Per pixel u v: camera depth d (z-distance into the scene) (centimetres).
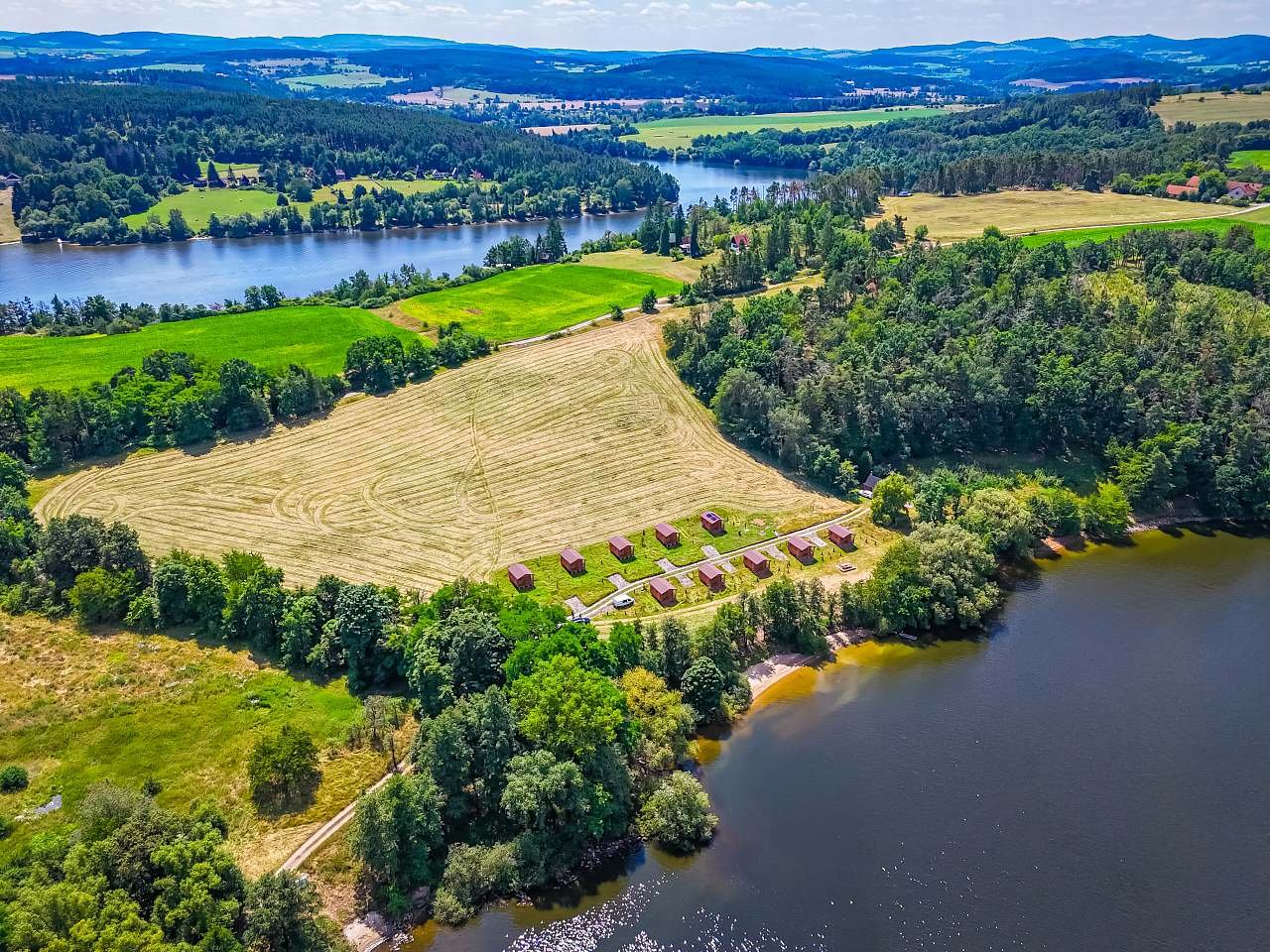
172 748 8519
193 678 9519
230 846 7469
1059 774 8788
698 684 9362
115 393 15275
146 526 12800
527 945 6994
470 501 13675
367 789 8150
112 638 10131
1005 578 12238
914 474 14462
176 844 6456
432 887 7438
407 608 10450
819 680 10169
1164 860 7844
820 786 8575
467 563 12144
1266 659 10588
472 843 7800
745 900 7388
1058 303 16338
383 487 13975
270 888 6488
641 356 18638
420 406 16500
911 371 14962
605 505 13675
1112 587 12038
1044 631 11100
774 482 14462
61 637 10044
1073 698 9888
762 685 10069
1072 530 13138
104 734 8631
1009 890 7519
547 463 14788
